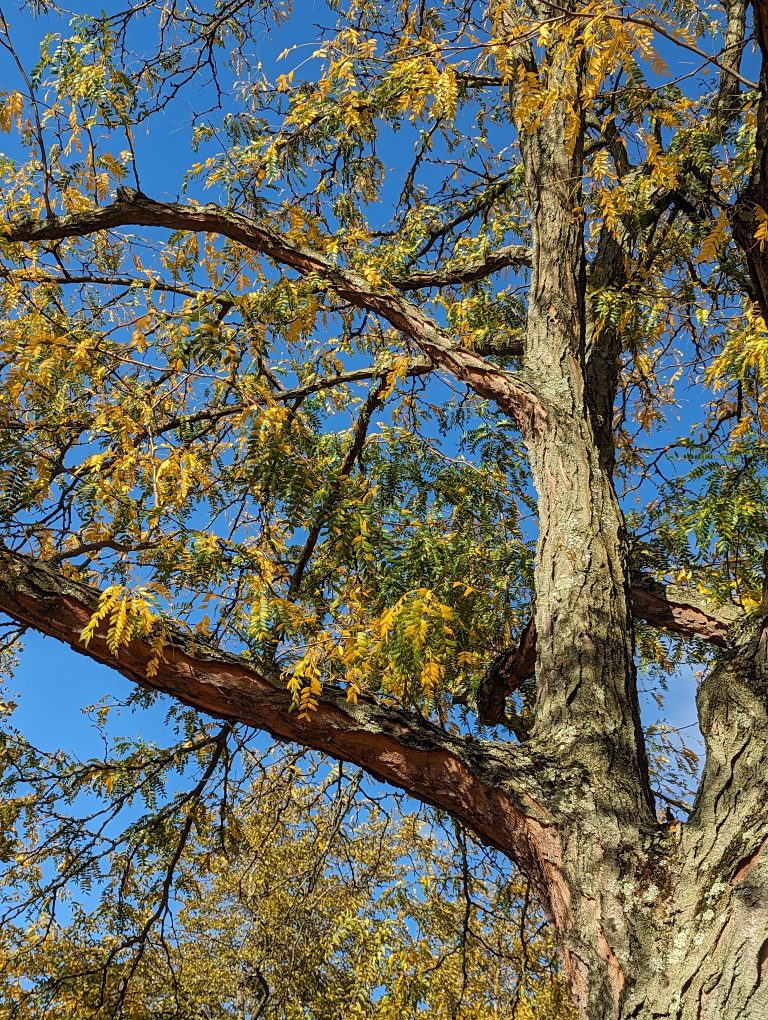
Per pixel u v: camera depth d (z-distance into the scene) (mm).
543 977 4137
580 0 2430
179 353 3078
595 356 3936
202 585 2654
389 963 3857
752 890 1893
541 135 4051
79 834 3957
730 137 3965
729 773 2104
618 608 2945
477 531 4500
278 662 2467
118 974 4234
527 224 4703
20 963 4156
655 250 4105
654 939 2023
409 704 2658
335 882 4820
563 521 3166
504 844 2414
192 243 3979
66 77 3629
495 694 4016
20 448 3123
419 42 3053
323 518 2926
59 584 2363
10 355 3160
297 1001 4309
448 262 4688
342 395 4676
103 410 3025
